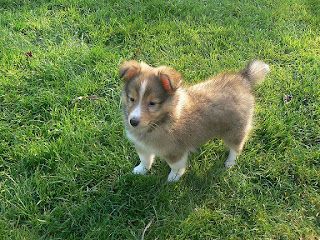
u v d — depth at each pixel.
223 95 0.69
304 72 0.98
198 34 1.10
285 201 0.71
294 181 0.74
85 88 0.90
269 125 0.82
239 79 0.73
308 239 0.65
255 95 0.92
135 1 1.22
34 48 1.01
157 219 0.66
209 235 0.65
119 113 0.85
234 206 0.70
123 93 0.64
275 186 0.73
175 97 0.63
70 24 1.11
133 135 0.67
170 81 0.58
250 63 0.76
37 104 0.85
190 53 1.02
